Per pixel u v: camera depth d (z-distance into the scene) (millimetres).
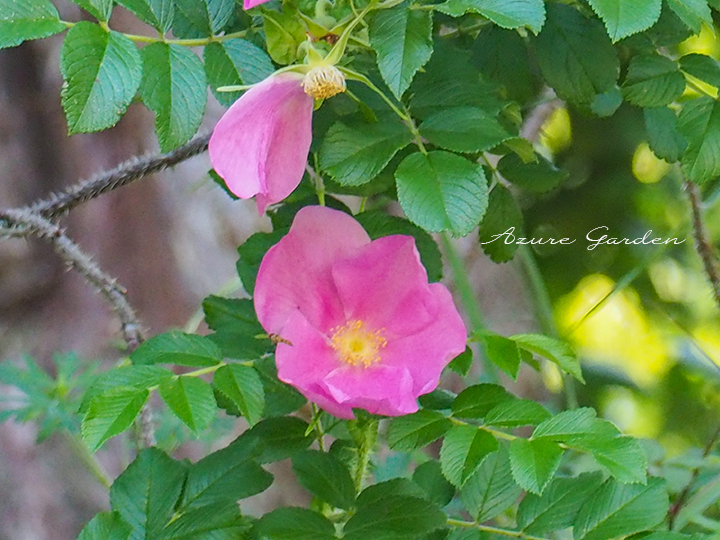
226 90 1286
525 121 1506
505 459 1372
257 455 1346
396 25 1281
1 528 1934
